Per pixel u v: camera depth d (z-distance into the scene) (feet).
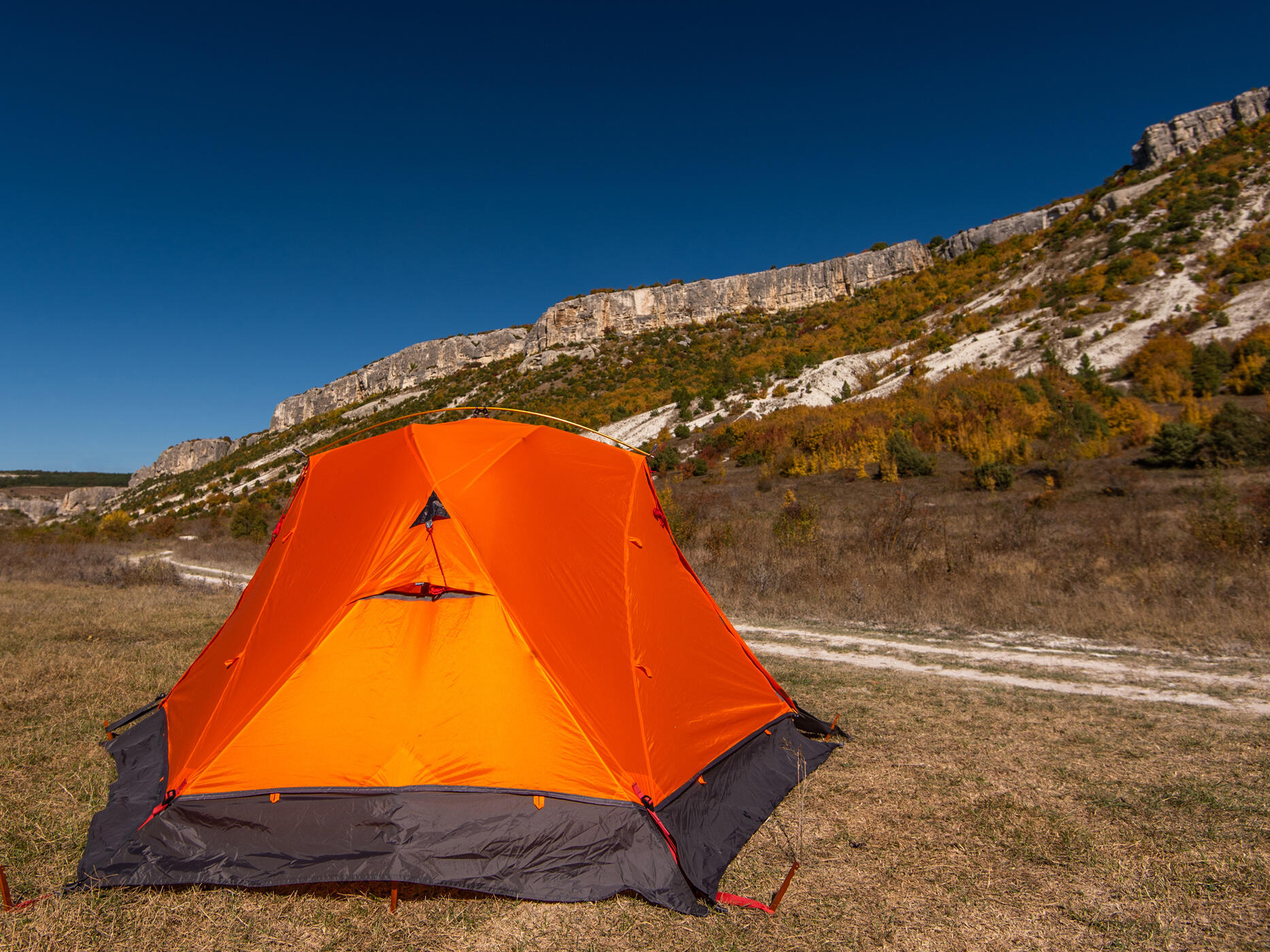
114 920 9.34
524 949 9.04
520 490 14.07
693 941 9.25
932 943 9.20
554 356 343.46
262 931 9.27
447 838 10.37
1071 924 9.55
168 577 47.44
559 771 11.03
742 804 12.98
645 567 15.08
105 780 13.57
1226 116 305.73
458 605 11.97
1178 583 33.40
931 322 217.56
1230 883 10.46
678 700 13.53
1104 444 83.25
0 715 17.20
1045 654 26.20
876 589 36.86
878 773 14.94
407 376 411.54
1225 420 73.97
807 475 98.32
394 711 11.14
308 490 15.81
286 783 10.66
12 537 101.40
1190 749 16.15
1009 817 12.78
